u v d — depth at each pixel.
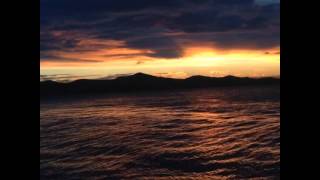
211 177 17.78
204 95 79.00
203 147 24.39
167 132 31.39
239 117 38.81
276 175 16.91
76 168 19.50
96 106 56.84
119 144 25.98
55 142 26.81
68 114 45.72
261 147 22.70
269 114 40.12
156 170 19.28
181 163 20.55
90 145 25.66
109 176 18.23
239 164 19.30
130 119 40.47
